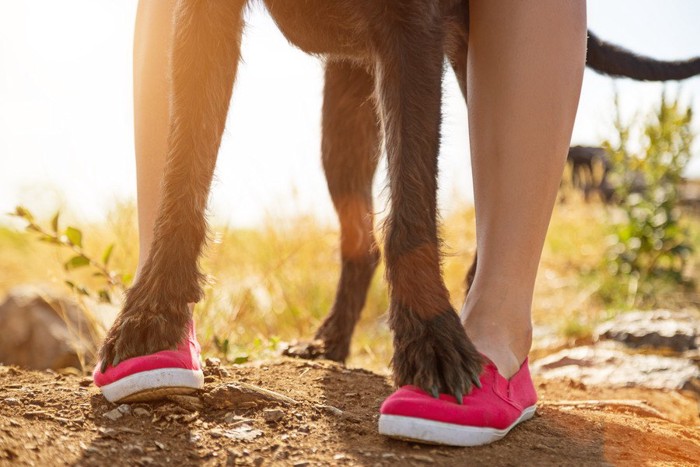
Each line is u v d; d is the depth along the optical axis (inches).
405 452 46.7
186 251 49.6
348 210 65.5
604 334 82.8
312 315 94.0
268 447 46.9
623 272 123.3
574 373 70.1
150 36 54.0
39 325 84.3
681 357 74.7
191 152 49.8
